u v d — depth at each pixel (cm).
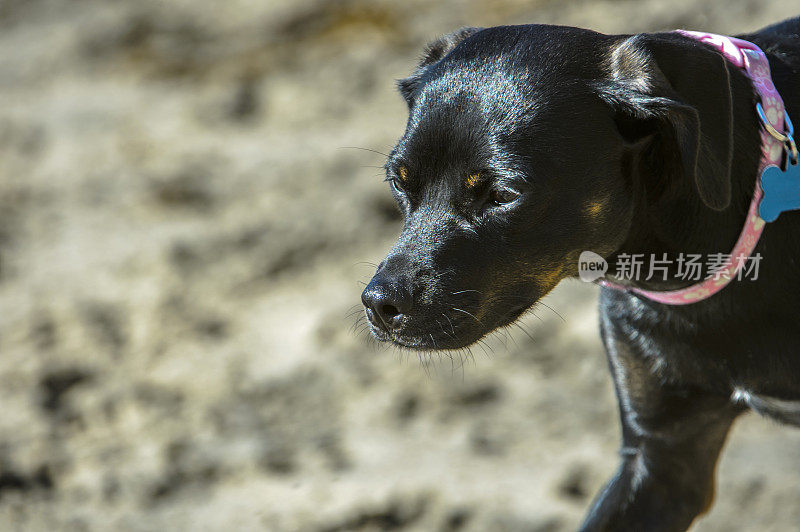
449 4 1667
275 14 1739
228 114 1565
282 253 1252
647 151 522
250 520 876
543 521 852
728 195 496
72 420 1009
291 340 1116
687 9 1475
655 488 646
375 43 1645
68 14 1884
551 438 966
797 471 895
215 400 1038
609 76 518
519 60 520
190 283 1212
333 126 1498
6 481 928
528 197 508
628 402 634
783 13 1407
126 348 1112
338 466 940
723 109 500
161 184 1407
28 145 1536
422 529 864
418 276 518
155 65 1708
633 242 541
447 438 976
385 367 1068
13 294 1204
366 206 1312
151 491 919
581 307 1108
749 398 589
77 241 1311
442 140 513
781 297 545
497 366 1059
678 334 577
